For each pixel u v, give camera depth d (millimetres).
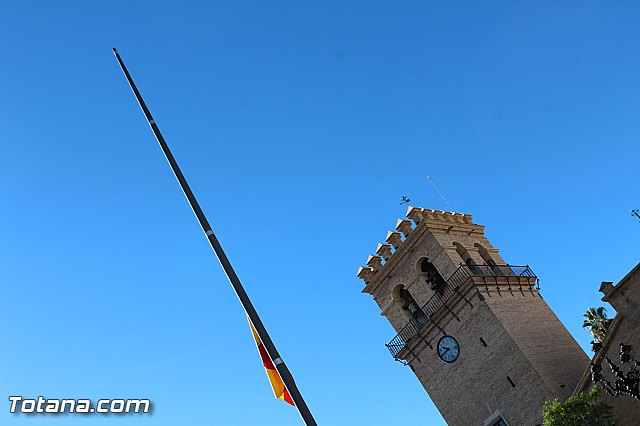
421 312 50469
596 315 61031
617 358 38750
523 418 42312
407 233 51375
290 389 11289
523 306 47594
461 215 53781
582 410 36125
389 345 50312
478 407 44875
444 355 47500
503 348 44156
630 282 38844
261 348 14211
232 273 12867
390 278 51844
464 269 46812
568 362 44719
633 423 37406
